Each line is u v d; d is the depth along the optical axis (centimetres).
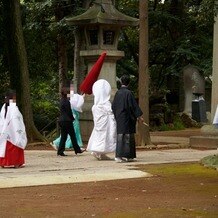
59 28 2867
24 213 899
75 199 1017
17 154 1438
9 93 1443
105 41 2158
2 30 2527
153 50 3544
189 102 3484
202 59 3456
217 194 1070
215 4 1881
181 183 1195
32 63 3119
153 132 2884
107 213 896
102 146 1586
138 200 1009
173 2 3581
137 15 3353
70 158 1677
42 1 3016
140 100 2061
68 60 3575
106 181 1223
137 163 1525
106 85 1620
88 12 2167
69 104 1758
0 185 1155
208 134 2033
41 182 1195
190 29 3531
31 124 2209
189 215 884
